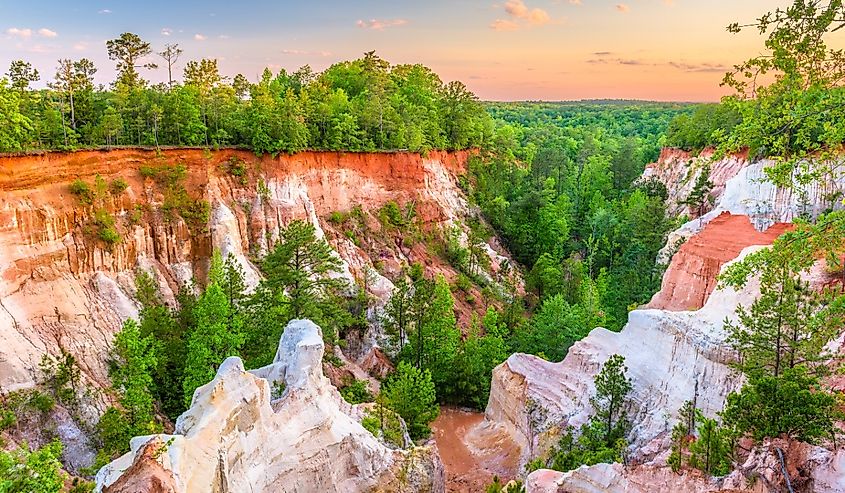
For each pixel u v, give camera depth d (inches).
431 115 3599.9
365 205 2925.7
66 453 1346.0
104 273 1817.2
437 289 2256.4
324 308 1875.0
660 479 968.9
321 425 1120.2
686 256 2021.4
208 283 2078.0
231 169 2367.1
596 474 1021.2
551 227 3489.2
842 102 640.4
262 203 2393.0
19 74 2107.5
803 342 1112.2
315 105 2864.2
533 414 1660.9
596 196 3993.6
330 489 1104.2
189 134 2267.5
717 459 1048.2
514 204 3612.2
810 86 652.1
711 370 1375.5
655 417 1425.9
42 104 2126.0
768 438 968.3
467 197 3639.3
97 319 1701.5
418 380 1790.1
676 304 1993.1
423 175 3218.5
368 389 1907.0
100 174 1908.2
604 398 1508.4
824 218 682.8
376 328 2321.6
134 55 2667.3
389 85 3786.9
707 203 2849.4
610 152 5255.9
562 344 2225.6
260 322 1717.5
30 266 1606.8
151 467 737.6
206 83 2635.3
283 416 1081.4
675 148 3843.5
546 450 1531.7
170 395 1581.0
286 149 2529.5
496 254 3292.3
